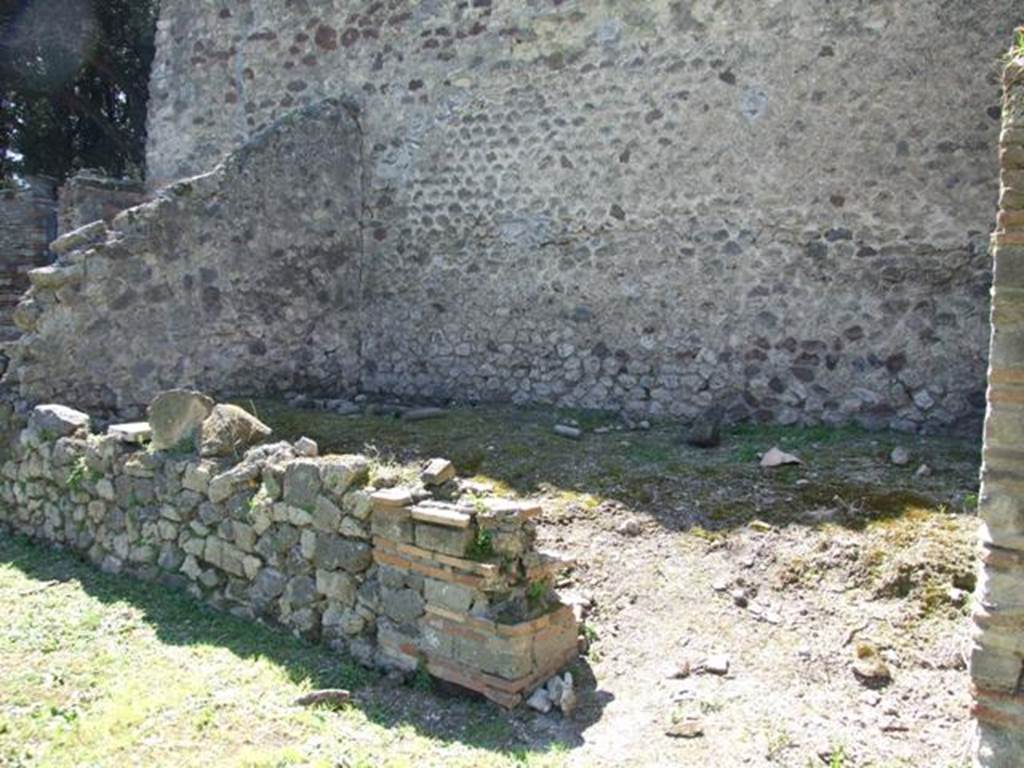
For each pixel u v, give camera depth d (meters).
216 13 9.45
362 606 4.23
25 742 3.37
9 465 6.35
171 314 7.39
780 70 6.85
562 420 7.29
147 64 18.97
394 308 8.64
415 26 8.38
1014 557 2.73
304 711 3.67
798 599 4.41
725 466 5.84
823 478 5.49
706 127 7.13
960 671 3.79
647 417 7.41
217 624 4.62
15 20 17.44
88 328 6.93
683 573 4.70
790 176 6.88
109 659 4.13
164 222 7.31
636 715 3.64
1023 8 6.14
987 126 6.29
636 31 7.37
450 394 8.35
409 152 8.48
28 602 4.88
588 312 7.69
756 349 7.05
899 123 6.53
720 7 7.02
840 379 6.80
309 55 8.96
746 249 7.05
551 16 7.73
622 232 7.52
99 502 5.57
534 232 7.91
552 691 3.78
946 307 6.47
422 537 3.98
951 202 6.42
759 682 3.84
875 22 6.54
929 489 5.24
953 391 6.46
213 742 3.40
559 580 4.68
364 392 8.78
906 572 4.40
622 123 7.47
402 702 3.83
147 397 7.26
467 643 3.84
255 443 5.13
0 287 10.42
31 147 19.91
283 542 4.56
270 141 7.97
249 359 7.92
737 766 3.27
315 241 8.36
